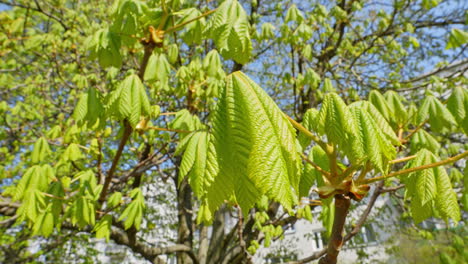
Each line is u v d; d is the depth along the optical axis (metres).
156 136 3.81
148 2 2.59
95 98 2.05
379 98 2.06
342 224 1.11
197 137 0.99
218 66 3.46
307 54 4.55
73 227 3.93
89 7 7.20
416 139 2.09
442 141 5.49
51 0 6.43
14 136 4.95
